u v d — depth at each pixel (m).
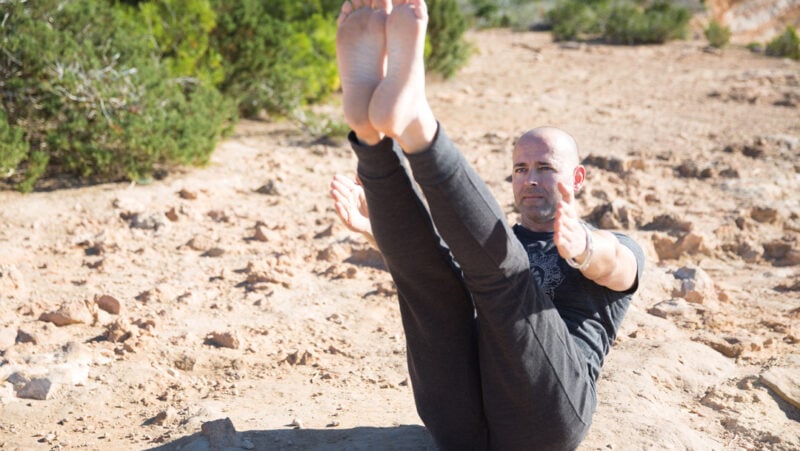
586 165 9.95
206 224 7.88
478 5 27.88
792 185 9.18
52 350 5.11
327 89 12.96
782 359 5.01
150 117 8.93
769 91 15.55
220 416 4.21
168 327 5.54
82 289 6.24
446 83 16.28
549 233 3.46
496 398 3.17
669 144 11.20
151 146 8.66
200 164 9.45
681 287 6.24
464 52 17.03
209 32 11.45
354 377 4.89
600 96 15.31
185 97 10.27
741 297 6.29
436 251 3.05
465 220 2.80
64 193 8.43
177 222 7.88
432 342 3.21
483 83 16.50
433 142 2.73
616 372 4.57
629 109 13.95
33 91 8.88
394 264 3.07
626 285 3.21
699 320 5.71
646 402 4.22
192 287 6.32
